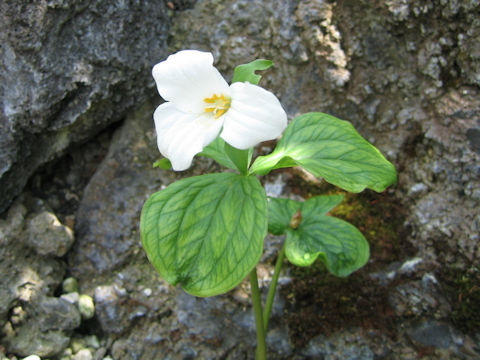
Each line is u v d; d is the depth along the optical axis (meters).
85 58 0.30
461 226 0.28
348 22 0.31
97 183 0.33
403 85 0.31
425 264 0.29
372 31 0.31
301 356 0.29
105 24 0.31
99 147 0.35
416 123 0.31
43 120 0.30
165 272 0.19
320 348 0.29
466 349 0.27
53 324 0.29
